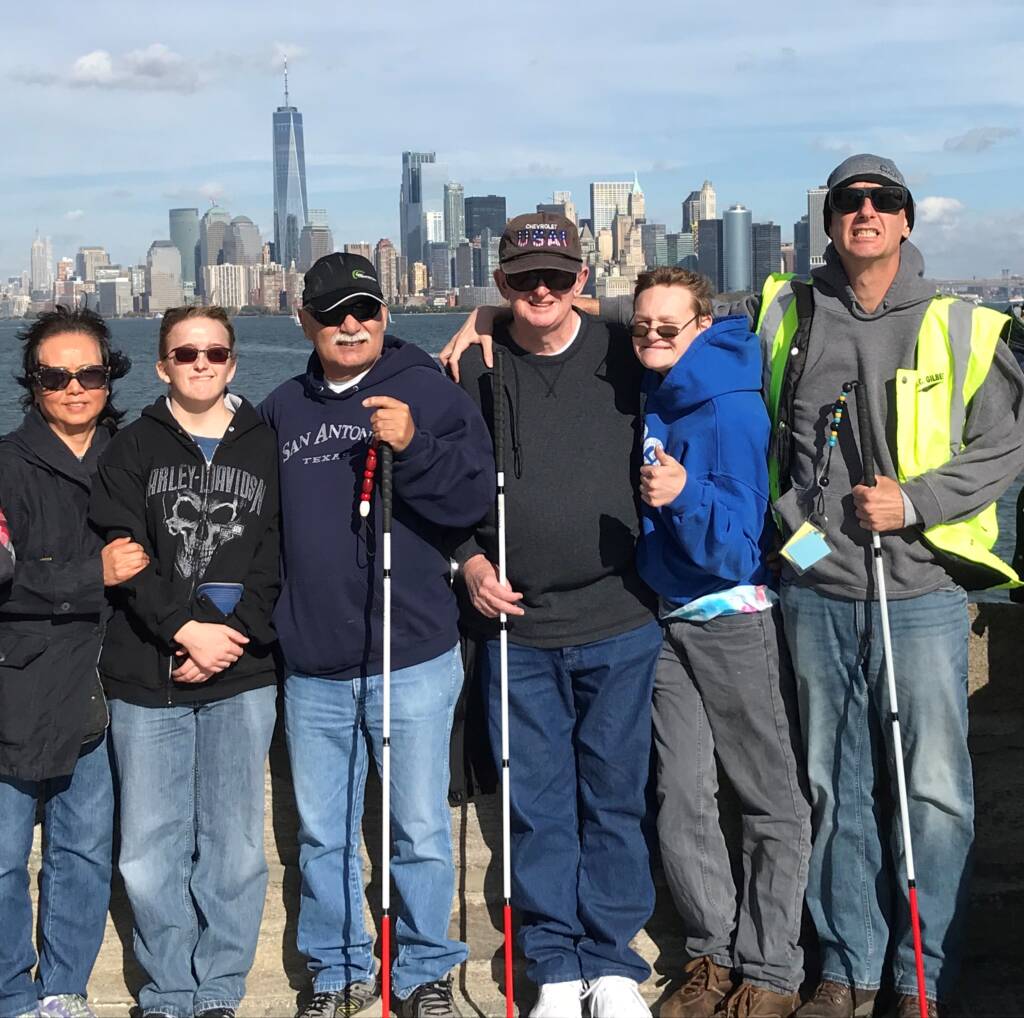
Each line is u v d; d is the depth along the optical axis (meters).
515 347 4.06
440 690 3.88
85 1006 3.95
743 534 3.78
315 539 3.80
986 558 3.66
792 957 3.86
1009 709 4.42
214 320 3.82
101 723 3.76
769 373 3.93
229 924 3.88
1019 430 3.70
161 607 3.69
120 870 3.83
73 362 3.79
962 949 3.82
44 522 3.75
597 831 3.99
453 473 3.72
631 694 3.94
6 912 3.81
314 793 3.89
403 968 3.91
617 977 3.86
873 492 3.57
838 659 3.78
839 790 3.84
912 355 3.71
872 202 3.62
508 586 3.82
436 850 3.88
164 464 3.80
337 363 3.86
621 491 3.92
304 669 3.86
